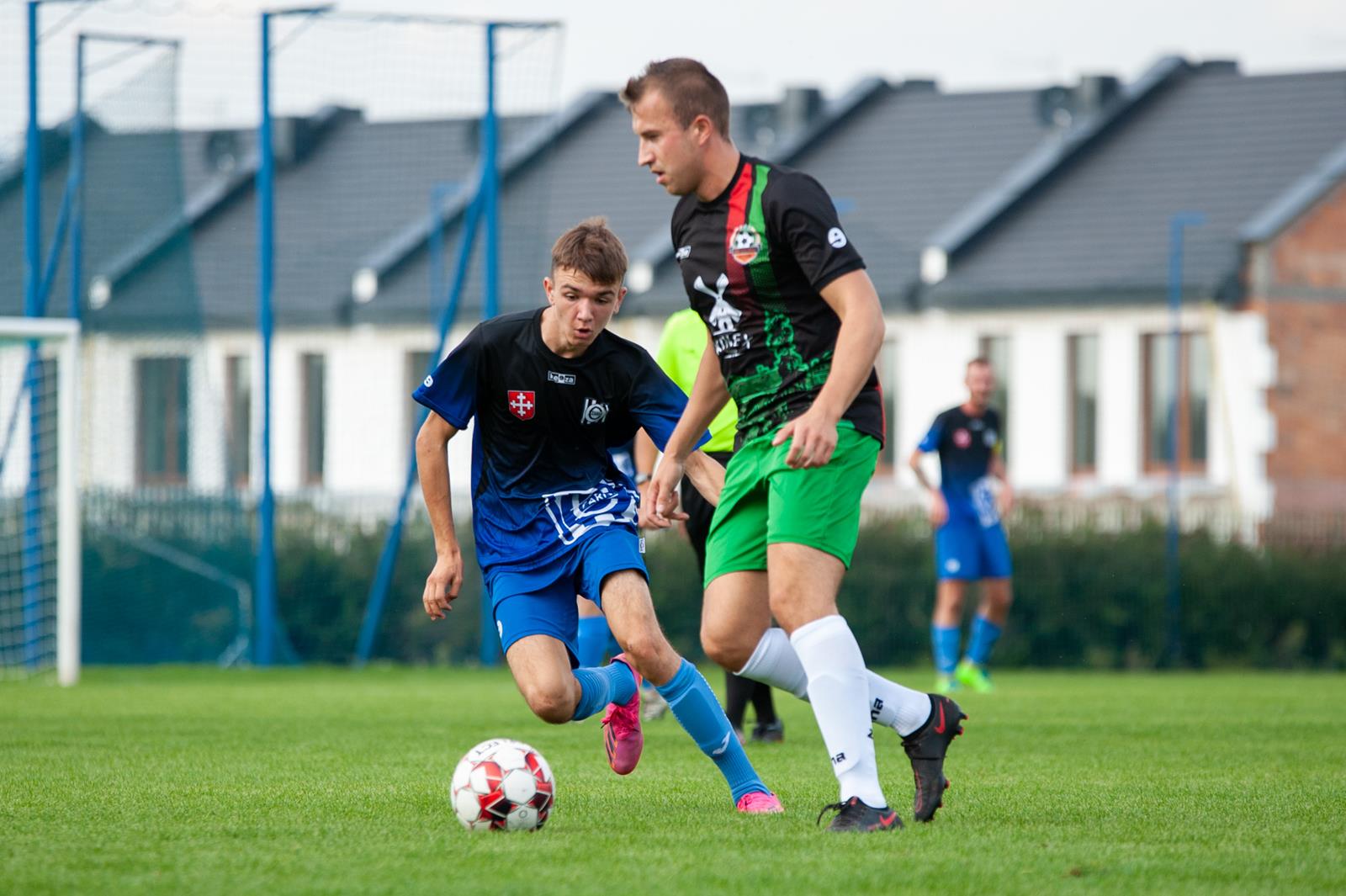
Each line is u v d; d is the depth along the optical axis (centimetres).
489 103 5616
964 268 9150
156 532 5638
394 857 1462
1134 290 8706
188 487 5653
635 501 1883
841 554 1638
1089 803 1927
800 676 1758
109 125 5603
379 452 9156
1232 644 6569
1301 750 2761
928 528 6738
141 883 1329
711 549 1767
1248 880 1356
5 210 5931
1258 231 8675
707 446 2800
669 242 9444
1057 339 8869
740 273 1647
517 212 9619
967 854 1471
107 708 3756
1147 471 8781
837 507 1628
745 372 1681
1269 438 8606
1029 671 6519
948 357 9062
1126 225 9188
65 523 4744
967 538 4775
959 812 1820
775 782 2148
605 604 1766
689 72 1656
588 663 2989
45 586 5550
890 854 1466
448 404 1805
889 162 10112
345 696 4241
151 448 5638
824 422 1534
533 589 1803
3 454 5378
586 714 1803
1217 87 9981
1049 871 1384
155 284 5612
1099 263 8994
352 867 1407
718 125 1656
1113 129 9888
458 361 1803
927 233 9588
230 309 9438
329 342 9262
